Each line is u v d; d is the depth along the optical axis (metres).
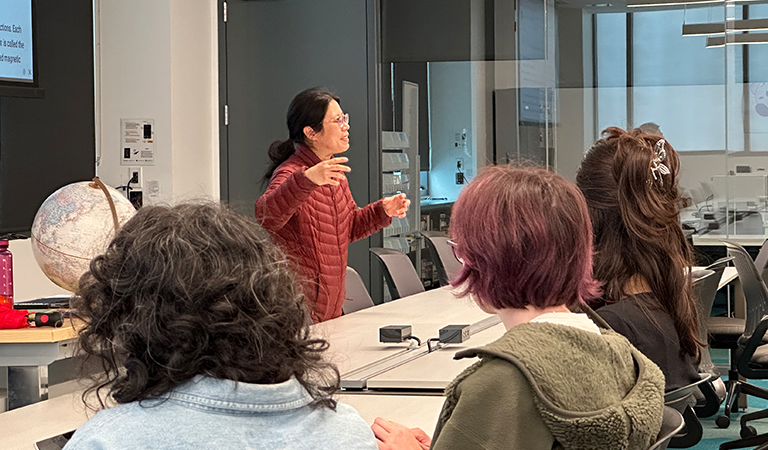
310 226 3.43
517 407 1.09
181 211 0.92
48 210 2.73
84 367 0.96
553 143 6.00
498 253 1.24
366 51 6.23
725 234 5.73
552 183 1.27
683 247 1.82
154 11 5.86
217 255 0.88
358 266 6.26
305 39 6.32
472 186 1.31
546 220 1.23
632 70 5.83
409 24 6.20
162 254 0.86
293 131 3.59
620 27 5.83
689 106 5.75
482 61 6.11
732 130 5.68
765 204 5.64
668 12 5.74
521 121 6.05
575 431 1.06
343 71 6.28
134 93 5.93
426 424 1.80
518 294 1.25
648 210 1.76
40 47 5.23
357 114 6.28
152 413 0.84
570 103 5.96
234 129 6.44
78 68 5.53
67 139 5.43
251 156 6.42
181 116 6.00
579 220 1.25
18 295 5.04
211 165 6.43
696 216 5.79
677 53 5.75
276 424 0.87
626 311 1.73
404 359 2.45
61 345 2.47
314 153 3.60
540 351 1.11
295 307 0.92
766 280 4.91
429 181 6.24
